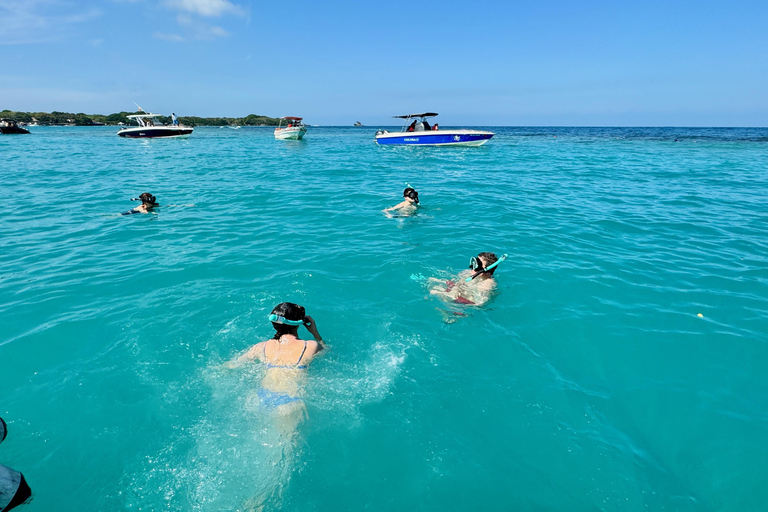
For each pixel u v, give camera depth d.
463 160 21.05
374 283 5.02
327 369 3.25
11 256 5.88
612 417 2.87
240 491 2.23
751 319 4.13
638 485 2.34
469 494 2.26
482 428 2.74
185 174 15.02
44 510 2.12
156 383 3.09
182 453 2.46
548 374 3.33
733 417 2.86
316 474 2.34
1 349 3.54
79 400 2.92
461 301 4.55
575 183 13.11
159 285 4.89
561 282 5.08
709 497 2.27
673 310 4.35
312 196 10.60
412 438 2.63
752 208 9.30
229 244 6.49
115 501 2.17
